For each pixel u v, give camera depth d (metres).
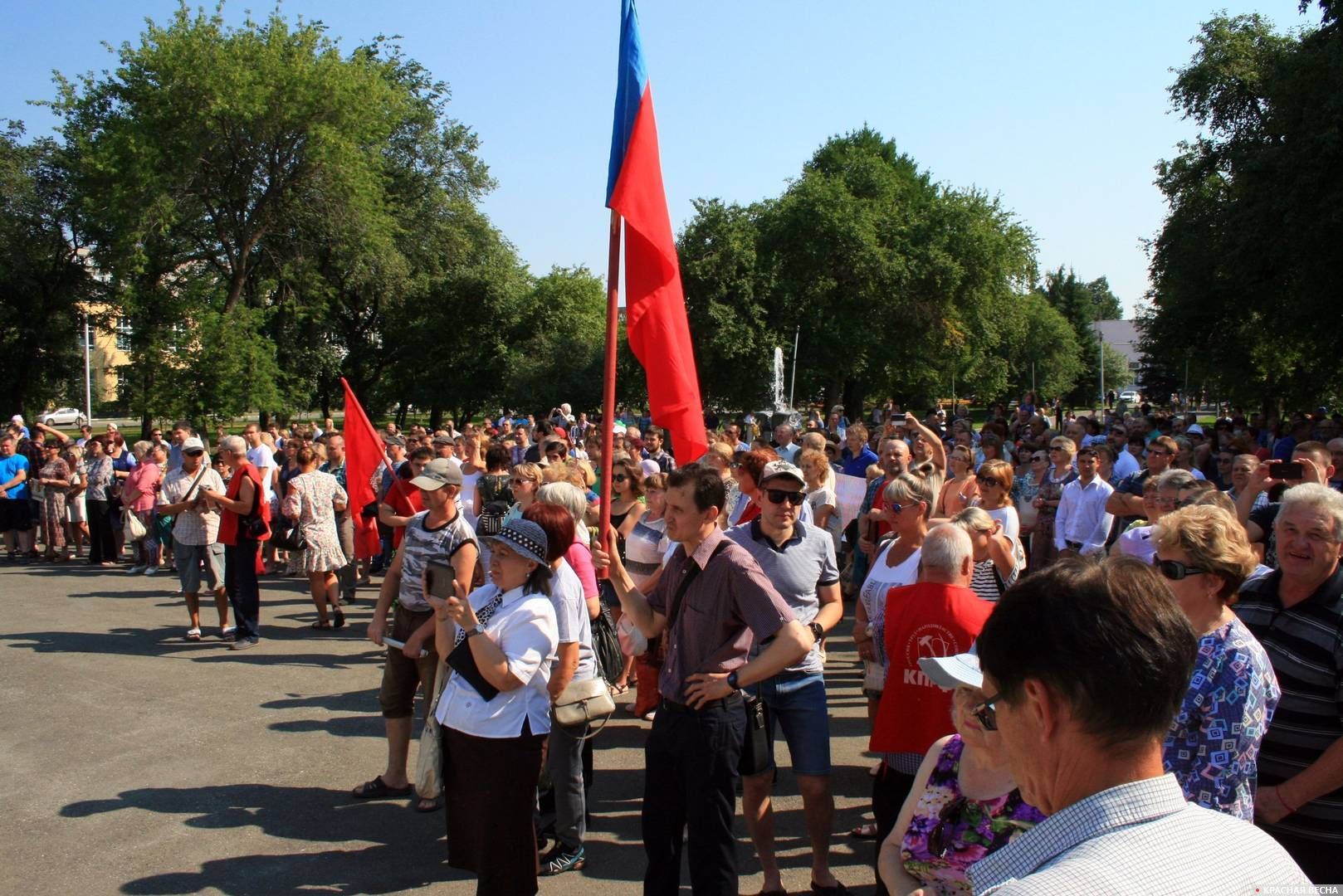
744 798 4.29
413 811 5.22
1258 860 1.25
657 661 5.45
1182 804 1.31
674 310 4.78
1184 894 1.19
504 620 3.86
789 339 38.88
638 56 4.83
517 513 6.22
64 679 7.77
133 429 50.25
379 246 34.56
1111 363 76.69
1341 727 3.02
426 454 9.97
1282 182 18.05
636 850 4.76
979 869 1.39
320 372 37.69
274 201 32.47
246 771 5.81
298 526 9.45
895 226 41.00
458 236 43.06
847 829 4.98
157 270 31.61
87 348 37.34
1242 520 5.09
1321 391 25.91
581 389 39.19
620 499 7.47
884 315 40.78
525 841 3.85
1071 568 1.45
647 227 4.72
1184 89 27.53
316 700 7.23
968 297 41.62
